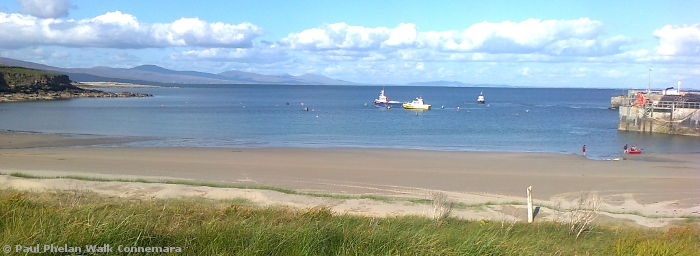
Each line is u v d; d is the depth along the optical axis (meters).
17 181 18.88
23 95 115.62
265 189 19.88
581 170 28.25
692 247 10.56
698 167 29.92
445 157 32.81
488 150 37.59
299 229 7.14
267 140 43.12
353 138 45.75
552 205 18.50
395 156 32.94
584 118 76.94
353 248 6.57
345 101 133.00
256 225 7.95
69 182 19.34
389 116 77.94
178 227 7.09
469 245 7.04
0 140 39.16
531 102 138.62
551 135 50.25
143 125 56.47
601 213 16.61
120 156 30.45
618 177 26.05
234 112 83.44
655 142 44.50
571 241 11.30
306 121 66.25
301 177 24.67
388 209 16.23
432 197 19.12
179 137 44.41
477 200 19.58
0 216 6.98
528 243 9.12
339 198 18.23
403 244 6.89
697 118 49.53
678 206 19.77
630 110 55.31
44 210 7.40
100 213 7.50
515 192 22.11
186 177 23.95
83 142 39.16
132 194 17.25
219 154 32.38
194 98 141.88
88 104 100.06
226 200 16.59
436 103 127.31
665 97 59.44
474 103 128.38
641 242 10.28
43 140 39.81
